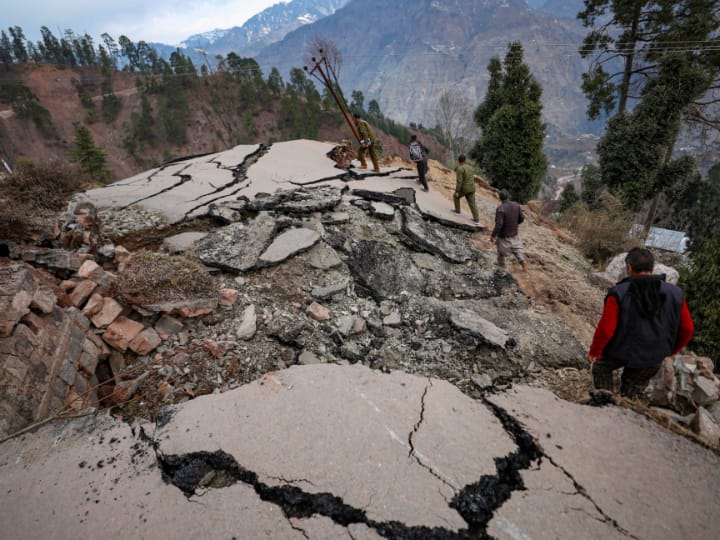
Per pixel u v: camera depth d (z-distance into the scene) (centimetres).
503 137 1384
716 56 1802
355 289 501
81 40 16388
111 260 459
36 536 195
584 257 807
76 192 632
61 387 283
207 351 351
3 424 243
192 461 231
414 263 574
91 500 211
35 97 12719
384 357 379
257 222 570
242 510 203
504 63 1399
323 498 208
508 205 568
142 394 309
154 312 369
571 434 249
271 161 1010
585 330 464
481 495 208
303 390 287
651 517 195
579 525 192
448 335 408
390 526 193
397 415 265
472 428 256
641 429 252
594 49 2178
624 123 1519
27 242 448
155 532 193
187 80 13512
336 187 795
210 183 809
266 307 431
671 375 317
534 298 539
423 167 870
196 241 530
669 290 251
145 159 12162
